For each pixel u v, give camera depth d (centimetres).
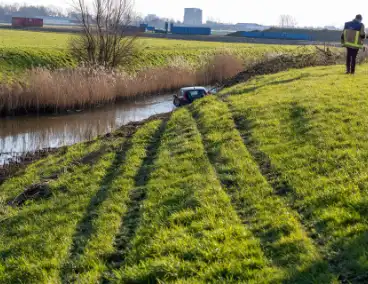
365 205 702
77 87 2778
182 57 4400
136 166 1157
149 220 819
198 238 711
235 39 7738
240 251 650
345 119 1170
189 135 1330
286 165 952
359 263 563
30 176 1309
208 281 598
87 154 1377
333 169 878
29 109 2653
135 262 686
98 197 987
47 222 898
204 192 879
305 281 554
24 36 6025
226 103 1695
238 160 1032
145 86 3244
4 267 750
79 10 3534
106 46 3581
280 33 8788
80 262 719
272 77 2175
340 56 2812
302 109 1330
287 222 707
